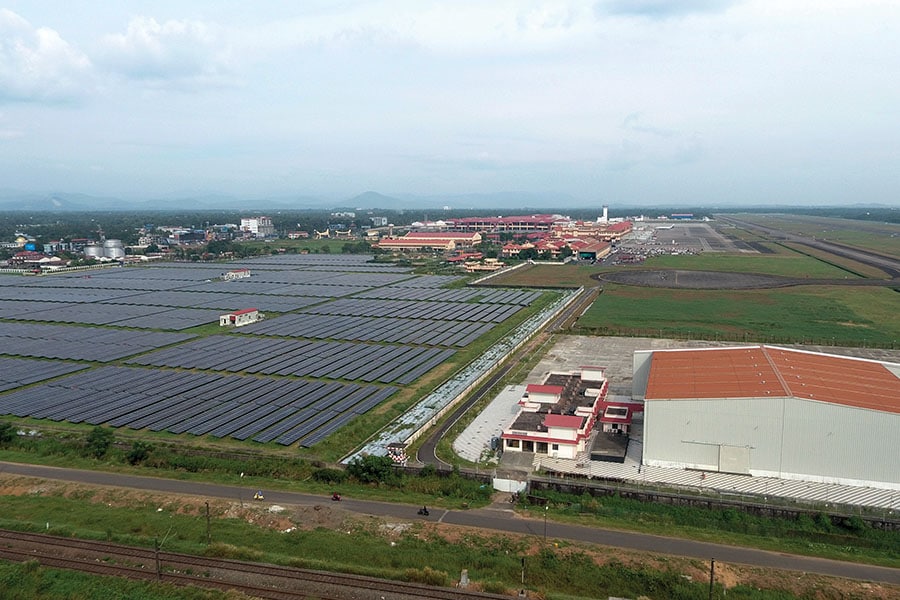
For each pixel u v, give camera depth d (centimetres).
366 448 6200
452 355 9750
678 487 5309
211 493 5159
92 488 5222
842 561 4162
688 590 3784
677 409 5659
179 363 9256
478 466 5791
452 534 4431
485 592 3706
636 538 4438
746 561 4144
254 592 3681
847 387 5775
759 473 5503
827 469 5334
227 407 7338
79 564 3972
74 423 6894
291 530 4503
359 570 3925
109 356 9706
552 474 5616
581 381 7762
